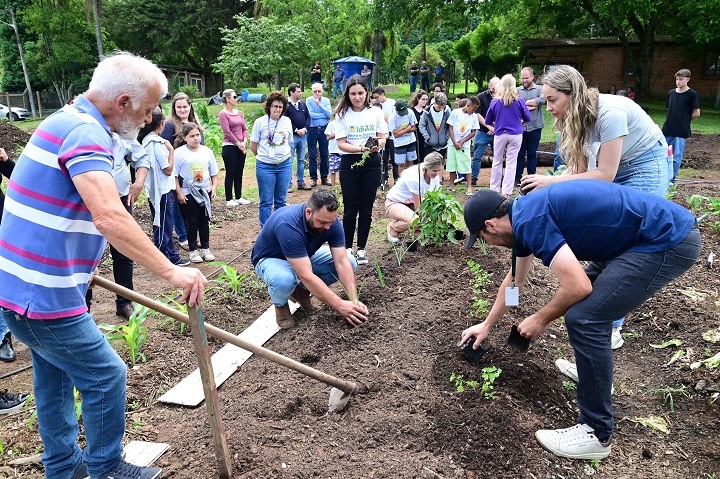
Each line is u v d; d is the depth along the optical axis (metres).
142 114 2.52
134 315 4.27
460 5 25.31
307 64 27.89
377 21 25.98
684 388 3.74
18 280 2.33
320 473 2.84
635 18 25.20
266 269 4.50
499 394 3.46
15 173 2.39
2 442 3.31
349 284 4.59
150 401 3.73
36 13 35.66
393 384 3.66
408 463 2.91
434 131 9.53
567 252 2.81
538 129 9.58
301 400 3.52
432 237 6.07
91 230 2.45
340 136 5.46
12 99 38.22
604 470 3.05
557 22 28.47
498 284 5.06
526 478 2.90
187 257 7.07
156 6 40.47
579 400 3.08
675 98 9.62
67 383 2.71
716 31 22.80
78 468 2.83
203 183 6.53
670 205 2.93
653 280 2.86
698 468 3.06
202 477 2.87
